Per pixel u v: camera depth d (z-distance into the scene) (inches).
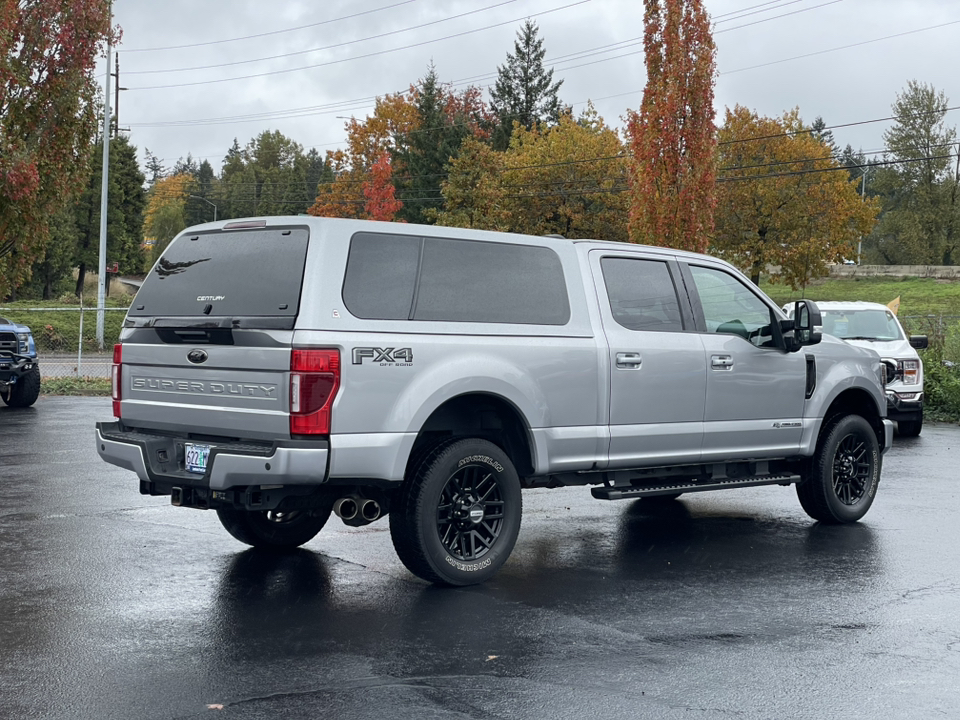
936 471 474.0
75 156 791.7
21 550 285.3
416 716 166.4
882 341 633.6
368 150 2812.5
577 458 275.6
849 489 347.9
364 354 231.1
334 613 227.9
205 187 5876.0
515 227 2287.2
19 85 745.0
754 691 181.0
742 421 313.0
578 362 273.0
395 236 244.7
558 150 2284.7
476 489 257.1
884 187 3425.2
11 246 769.6
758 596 248.4
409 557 247.3
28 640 205.2
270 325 228.4
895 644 210.2
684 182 825.5
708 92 826.8
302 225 235.1
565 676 187.5
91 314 1727.4
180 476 242.2
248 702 171.8
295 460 222.5
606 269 287.4
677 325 300.8
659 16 831.7
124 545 293.1
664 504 385.1
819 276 2167.8
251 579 257.1
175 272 259.9
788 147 2122.3
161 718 164.4
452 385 244.7
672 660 197.9
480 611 231.6
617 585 258.4
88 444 514.0
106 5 778.8
